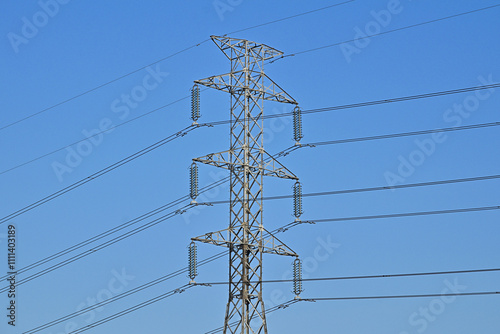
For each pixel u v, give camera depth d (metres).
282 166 91.06
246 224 89.00
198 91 91.88
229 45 91.56
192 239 89.19
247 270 88.56
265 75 92.38
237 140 90.69
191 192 89.50
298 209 91.06
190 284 89.62
